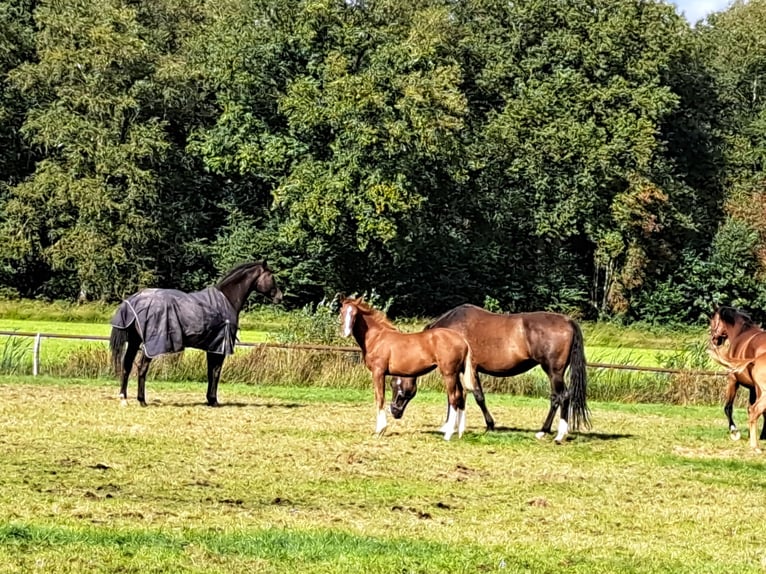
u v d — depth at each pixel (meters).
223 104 57.25
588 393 27.58
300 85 53.62
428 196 57.88
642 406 26.39
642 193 58.47
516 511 12.50
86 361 27.19
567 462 16.16
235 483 13.33
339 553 10.05
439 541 10.79
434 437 18.12
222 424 18.64
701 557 10.73
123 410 20.08
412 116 52.69
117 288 56.31
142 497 12.28
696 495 14.01
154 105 59.00
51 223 56.28
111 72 56.75
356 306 18.02
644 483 14.72
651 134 59.09
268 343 28.28
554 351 18.22
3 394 22.00
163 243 58.75
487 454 16.52
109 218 55.72
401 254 56.94
